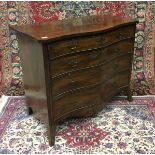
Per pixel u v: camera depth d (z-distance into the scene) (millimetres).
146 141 2299
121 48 2578
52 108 2176
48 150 2217
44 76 2047
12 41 3076
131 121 2582
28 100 2568
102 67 2398
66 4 2949
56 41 2002
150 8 2990
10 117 2686
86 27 2324
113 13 3021
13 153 2182
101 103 2570
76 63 2203
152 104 2871
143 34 3113
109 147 2236
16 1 2902
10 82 3213
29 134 2422
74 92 2305
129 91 2908
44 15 2984
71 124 2557
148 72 3268
